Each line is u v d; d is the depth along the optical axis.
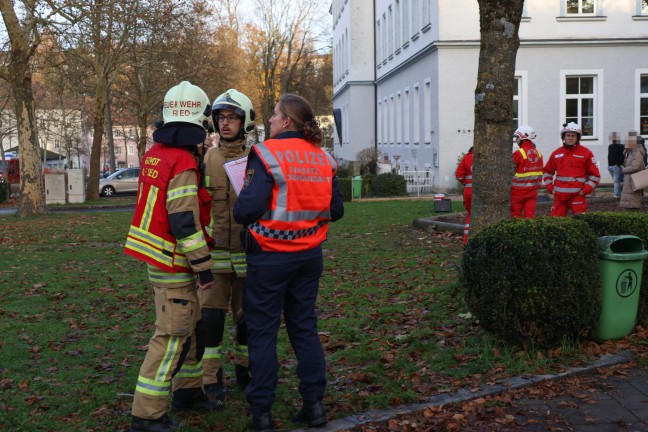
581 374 5.11
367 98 45.12
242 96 4.96
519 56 26.78
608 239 5.57
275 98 56.88
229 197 4.89
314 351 4.47
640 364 5.26
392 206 21.81
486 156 7.49
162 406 4.35
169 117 4.30
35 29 22.27
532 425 4.34
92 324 7.27
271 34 54.41
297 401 4.97
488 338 5.74
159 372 4.33
